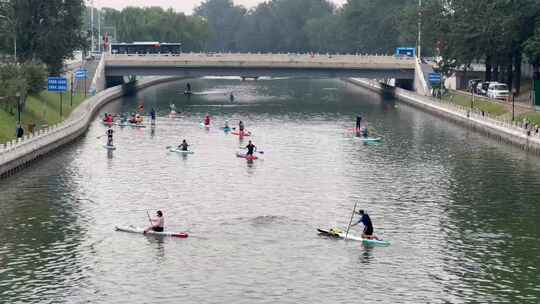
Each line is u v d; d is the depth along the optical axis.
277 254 79.50
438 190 108.19
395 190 108.12
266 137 159.25
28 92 173.25
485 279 73.44
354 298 69.00
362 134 163.50
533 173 120.75
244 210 96.00
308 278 73.25
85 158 130.00
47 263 76.06
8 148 113.25
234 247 81.50
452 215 94.50
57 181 110.69
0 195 101.44
